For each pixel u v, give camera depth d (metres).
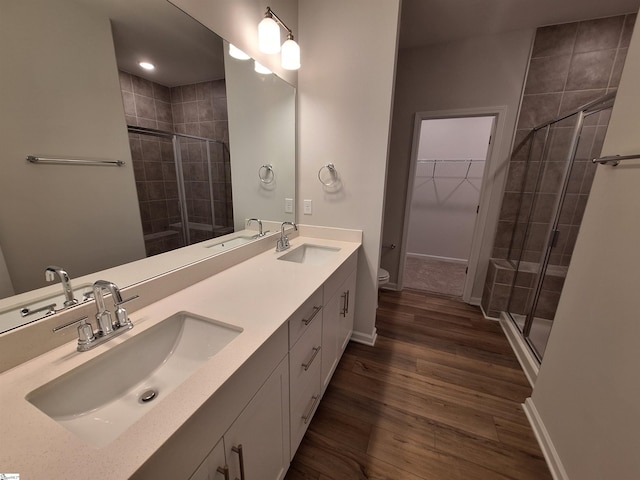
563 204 1.98
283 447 1.07
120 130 0.97
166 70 1.10
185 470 0.58
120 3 0.92
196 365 0.90
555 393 1.29
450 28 2.21
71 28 0.80
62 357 0.73
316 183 2.03
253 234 1.72
